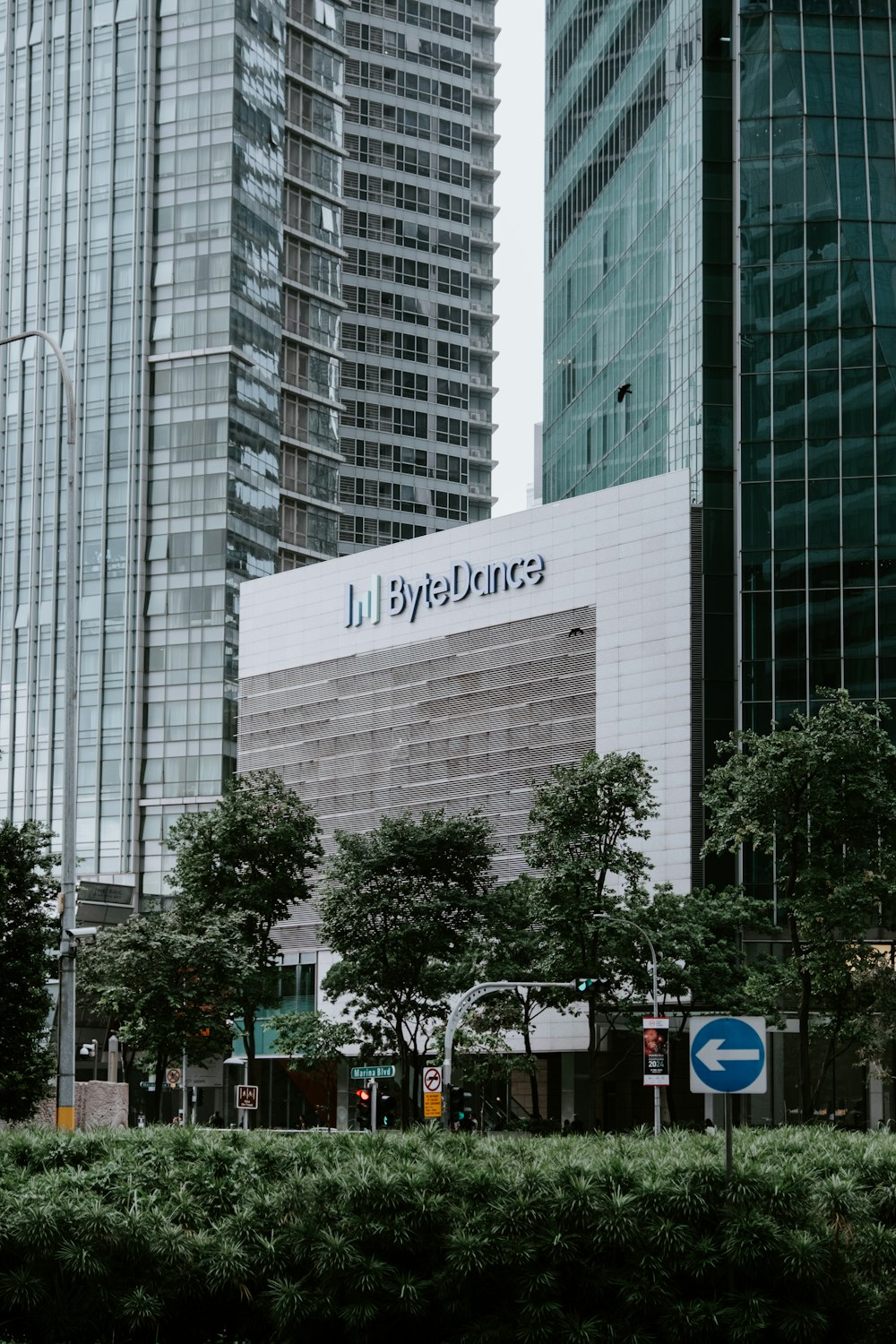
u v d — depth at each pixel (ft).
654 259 360.28
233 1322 67.67
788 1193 64.90
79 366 464.65
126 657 445.37
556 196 449.48
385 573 373.40
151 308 462.19
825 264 326.65
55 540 459.32
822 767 189.26
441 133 631.15
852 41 336.29
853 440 319.06
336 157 514.27
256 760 398.01
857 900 186.50
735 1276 64.03
